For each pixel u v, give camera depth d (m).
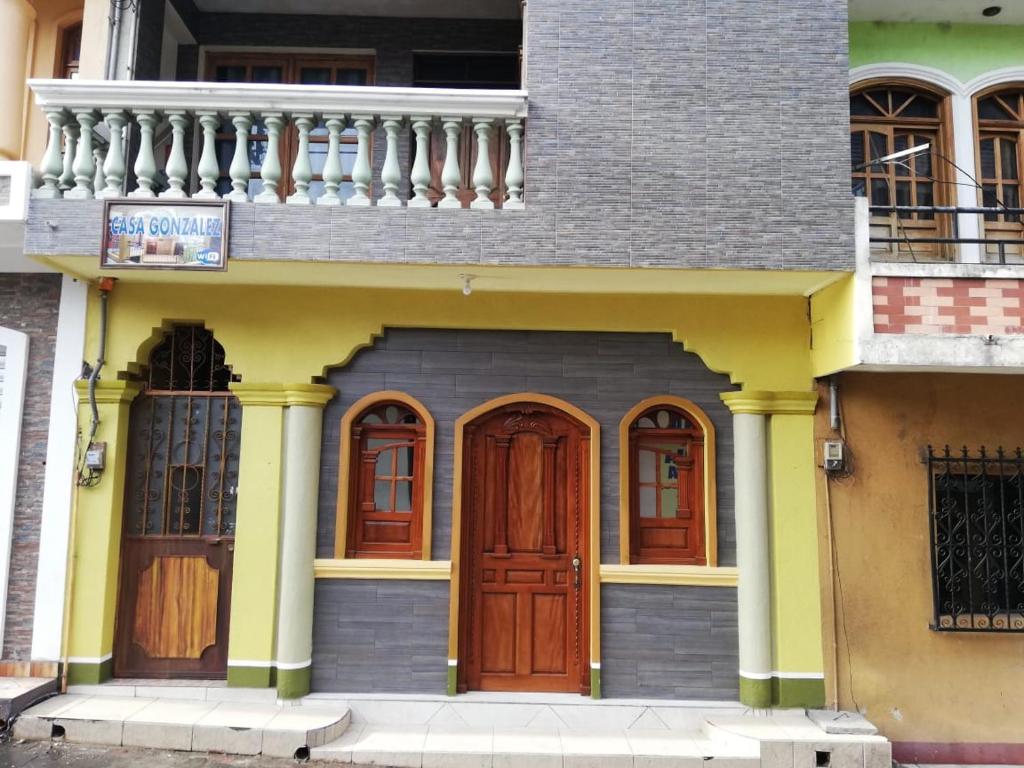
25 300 5.25
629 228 4.38
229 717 4.62
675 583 5.09
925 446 5.19
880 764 4.45
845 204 4.45
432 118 4.51
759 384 5.16
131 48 5.09
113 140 4.48
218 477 5.26
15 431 5.12
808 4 4.54
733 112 4.46
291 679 4.87
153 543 5.21
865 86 5.71
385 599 5.06
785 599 5.04
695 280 4.72
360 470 5.27
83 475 5.07
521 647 5.15
